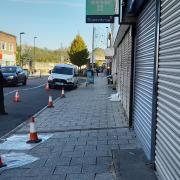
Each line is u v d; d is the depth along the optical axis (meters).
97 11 9.70
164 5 3.88
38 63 60.06
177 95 3.25
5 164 4.86
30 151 5.57
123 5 6.82
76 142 6.14
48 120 8.64
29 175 4.41
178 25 3.27
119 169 4.30
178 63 3.25
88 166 4.71
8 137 6.66
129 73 7.84
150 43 4.86
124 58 10.36
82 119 8.75
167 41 3.73
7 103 12.62
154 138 4.30
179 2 3.22
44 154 5.37
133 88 7.12
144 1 5.21
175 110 3.31
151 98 4.62
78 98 14.44
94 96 15.38
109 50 22.88
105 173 4.42
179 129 3.14
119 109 10.70
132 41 6.98
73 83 20.44
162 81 3.97
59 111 10.30
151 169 4.29
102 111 10.27
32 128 6.18
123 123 8.05
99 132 7.02
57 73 20.97
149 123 4.73
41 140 6.27
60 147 5.79
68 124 8.02
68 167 4.69
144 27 5.55
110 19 9.66
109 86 23.02
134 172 4.18
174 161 3.28
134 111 6.95
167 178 3.56
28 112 10.27
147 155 4.77
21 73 22.89
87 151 5.50
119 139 6.33
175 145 3.26
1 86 9.65
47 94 16.66
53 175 4.39
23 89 19.70
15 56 49.44
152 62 4.63
